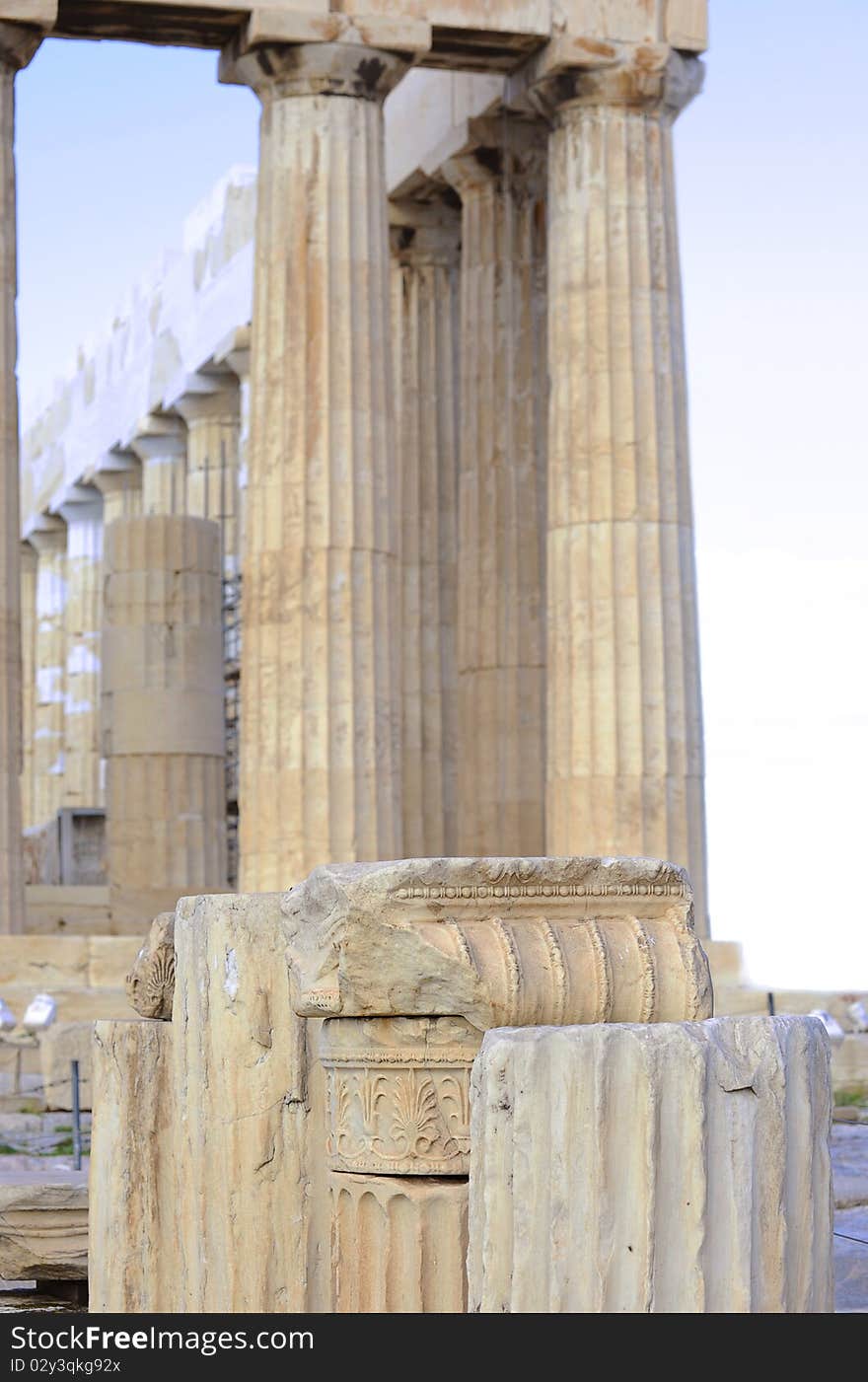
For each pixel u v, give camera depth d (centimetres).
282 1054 978
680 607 2733
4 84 2620
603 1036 795
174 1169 1055
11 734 2583
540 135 3167
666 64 2784
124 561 3669
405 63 2725
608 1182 788
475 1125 813
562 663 2742
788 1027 838
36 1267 1359
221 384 4859
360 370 2683
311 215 2688
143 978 1120
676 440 2772
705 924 2694
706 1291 792
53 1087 2088
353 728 2628
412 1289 892
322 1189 974
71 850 4656
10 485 2605
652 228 2789
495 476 3241
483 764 3203
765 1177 812
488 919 891
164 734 3628
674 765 2700
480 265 3278
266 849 2633
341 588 2645
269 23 2652
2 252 2602
